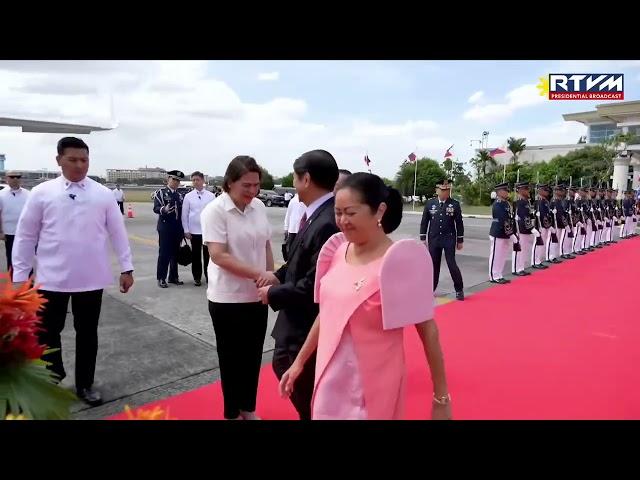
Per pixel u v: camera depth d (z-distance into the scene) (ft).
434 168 148.15
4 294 4.01
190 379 11.59
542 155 191.72
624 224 54.80
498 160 196.03
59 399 4.14
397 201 6.18
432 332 5.38
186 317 16.92
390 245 5.47
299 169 7.28
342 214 5.29
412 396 10.99
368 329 5.24
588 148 144.05
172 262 22.62
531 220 28.66
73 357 12.82
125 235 11.05
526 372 12.41
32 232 9.86
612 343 14.84
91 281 10.14
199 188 22.34
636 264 32.50
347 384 5.41
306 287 7.04
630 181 126.31
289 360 7.47
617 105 162.20
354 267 5.49
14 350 4.01
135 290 21.22
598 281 25.75
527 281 25.77
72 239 9.89
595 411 10.12
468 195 135.23
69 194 9.91
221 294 8.93
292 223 19.27
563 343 14.83
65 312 10.21
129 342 14.15
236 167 8.71
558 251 34.63
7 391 3.84
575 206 38.24
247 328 9.12
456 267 20.92
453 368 12.67
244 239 9.00
